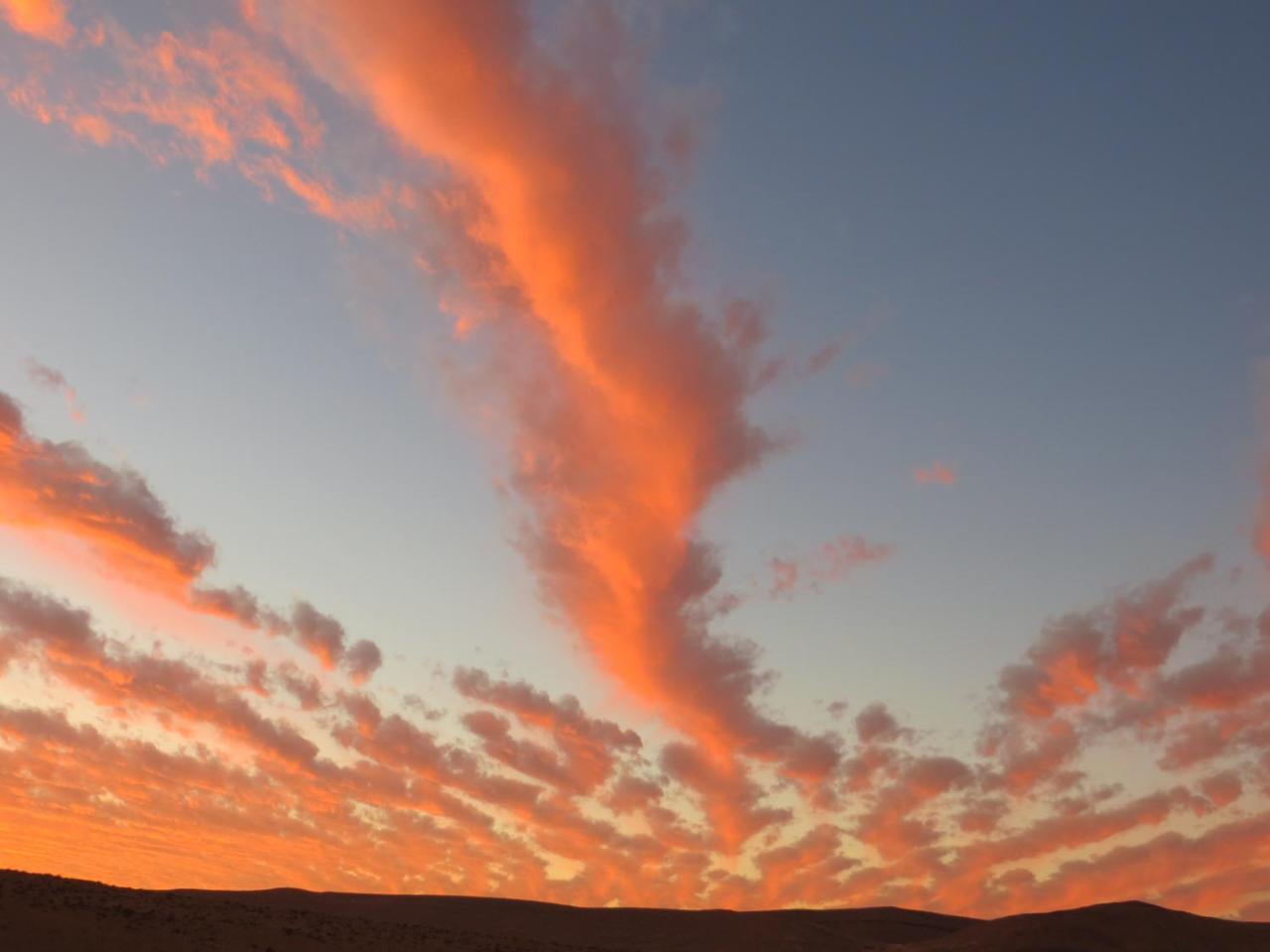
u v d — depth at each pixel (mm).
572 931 130500
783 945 121688
